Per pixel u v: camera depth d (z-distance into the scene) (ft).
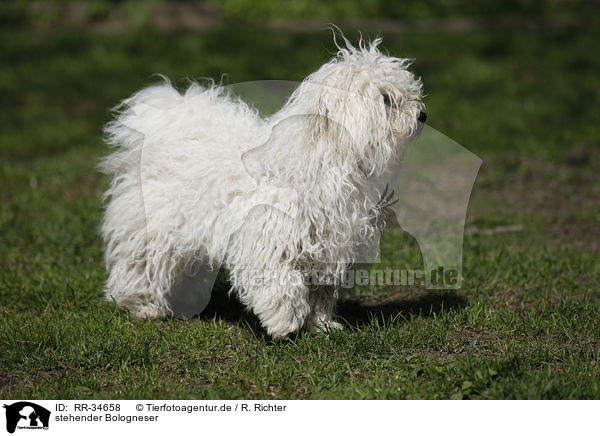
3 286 24.79
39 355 19.33
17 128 53.16
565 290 24.54
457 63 71.97
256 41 79.66
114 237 21.56
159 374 18.47
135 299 22.17
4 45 77.46
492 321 21.39
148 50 76.18
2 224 31.63
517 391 16.76
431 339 20.13
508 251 28.73
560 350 19.34
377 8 95.91
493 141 47.96
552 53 76.74
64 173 40.75
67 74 69.00
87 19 89.51
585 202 36.91
